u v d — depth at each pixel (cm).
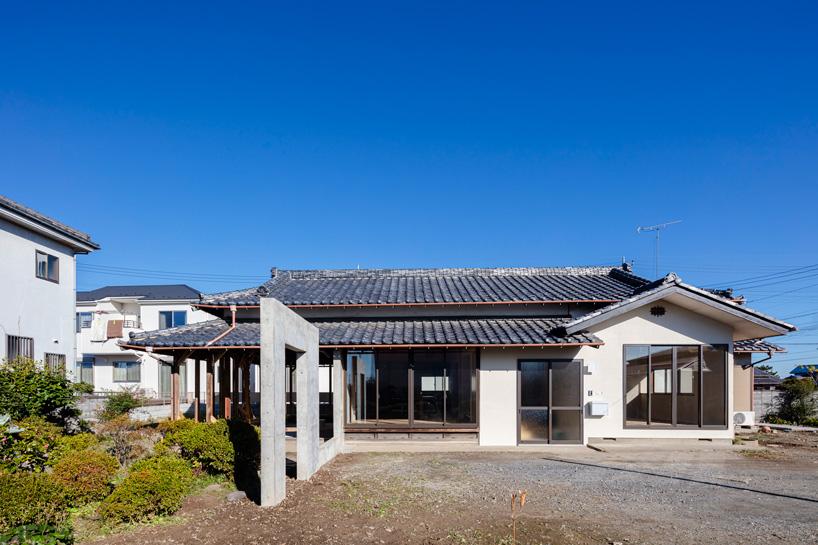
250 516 681
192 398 2542
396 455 1169
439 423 1287
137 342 1227
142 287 3303
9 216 1335
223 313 1504
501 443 1269
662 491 843
